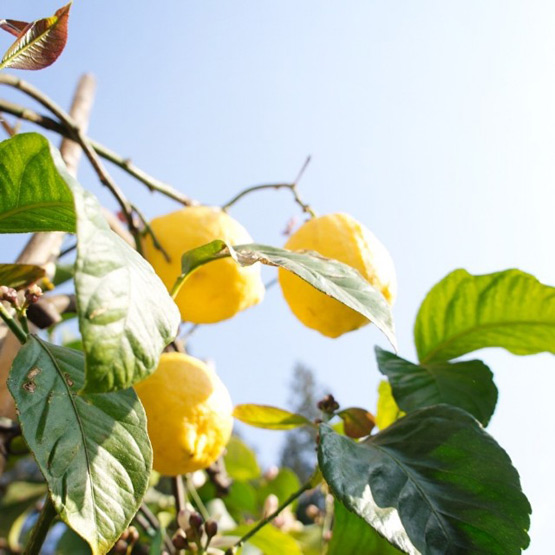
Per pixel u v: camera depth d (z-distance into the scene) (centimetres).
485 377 63
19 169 43
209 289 62
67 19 46
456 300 67
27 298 48
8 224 45
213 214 63
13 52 45
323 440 47
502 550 45
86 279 35
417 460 49
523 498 47
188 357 54
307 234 61
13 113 64
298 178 68
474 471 48
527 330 66
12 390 41
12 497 90
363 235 61
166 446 51
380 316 47
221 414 53
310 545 92
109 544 39
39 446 40
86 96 80
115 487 40
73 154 71
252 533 56
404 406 61
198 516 59
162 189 71
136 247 62
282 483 102
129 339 35
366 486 46
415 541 44
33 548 44
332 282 48
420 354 70
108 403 42
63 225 46
